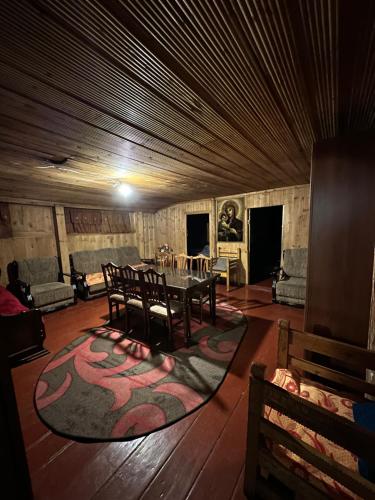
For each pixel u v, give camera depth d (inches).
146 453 52.6
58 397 70.2
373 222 58.9
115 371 82.4
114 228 212.4
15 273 144.5
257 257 234.2
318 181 64.6
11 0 27.1
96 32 32.3
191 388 73.0
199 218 269.4
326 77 43.8
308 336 54.4
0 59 36.7
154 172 111.4
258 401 37.5
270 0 28.3
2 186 120.4
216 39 34.2
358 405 41.1
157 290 99.3
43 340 97.1
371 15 29.9
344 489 33.0
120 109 53.7
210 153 86.1
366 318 61.2
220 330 113.9
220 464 49.9
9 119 56.1
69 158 85.4
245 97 50.6
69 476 48.0
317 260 66.5
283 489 39.5
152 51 36.3
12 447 39.3
